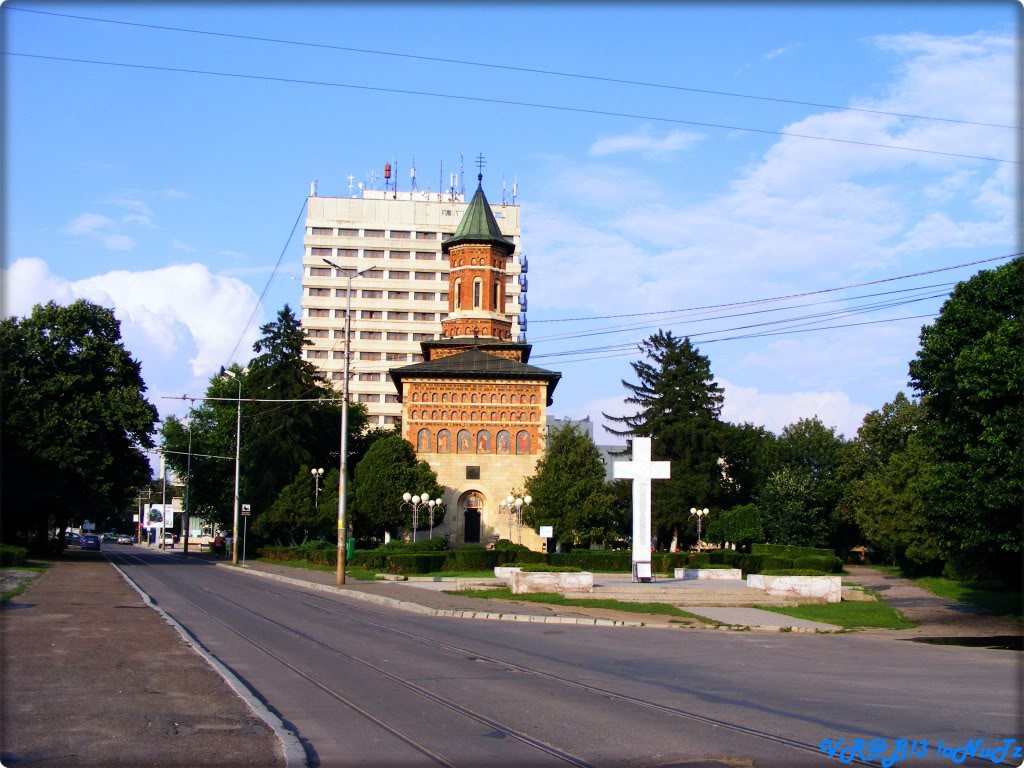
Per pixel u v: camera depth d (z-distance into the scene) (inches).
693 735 458.6
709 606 1325.0
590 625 1103.6
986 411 1237.1
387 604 1375.5
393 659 732.7
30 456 2475.4
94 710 486.9
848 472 3472.0
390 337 6077.8
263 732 442.9
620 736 455.8
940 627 1124.5
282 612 1160.8
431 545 2480.3
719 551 2876.5
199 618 1047.6
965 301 1355.8
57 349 2635.3
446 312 6117.1
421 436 2979.8
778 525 3334.2
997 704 552.7
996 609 1378.0
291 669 668.7
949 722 495.8
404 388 2997.0
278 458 3243.1
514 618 1162.0
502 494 2962.6
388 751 424.2
